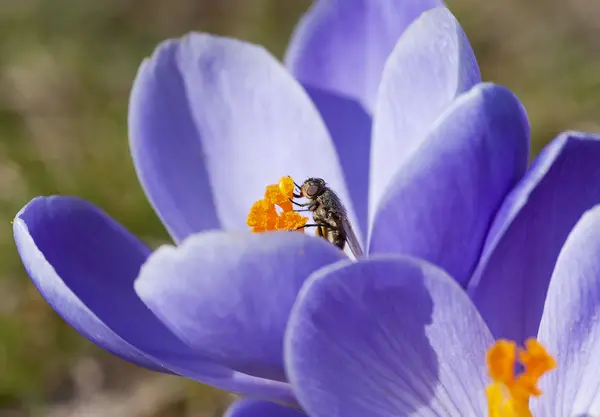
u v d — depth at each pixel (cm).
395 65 16
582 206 14
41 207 15
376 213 14
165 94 16
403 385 14
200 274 14
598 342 14
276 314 14
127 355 15
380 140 16
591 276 14
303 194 16
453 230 14
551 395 14
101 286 15
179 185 16
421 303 14
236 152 16
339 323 14
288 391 15
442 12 15
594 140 14
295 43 17
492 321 15
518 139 14
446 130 14
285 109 16
